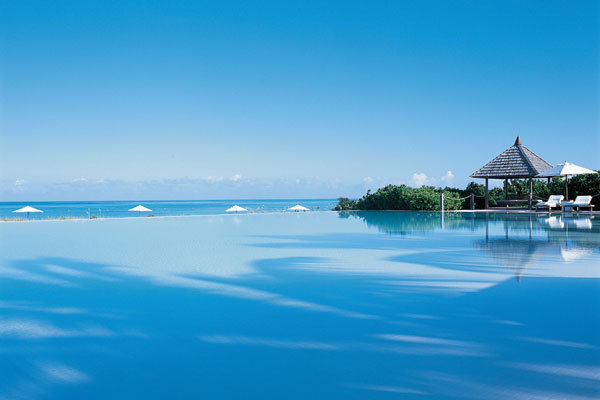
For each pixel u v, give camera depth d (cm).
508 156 2453
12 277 646
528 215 2094
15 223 2027
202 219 2267
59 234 1401
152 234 1375
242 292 528
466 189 2773
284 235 1295
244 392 258
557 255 786
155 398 251
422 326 383
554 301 463
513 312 423
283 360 307
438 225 1570
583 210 2256
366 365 296
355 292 520
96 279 624
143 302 483
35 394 257
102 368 296
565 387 259
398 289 533
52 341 353
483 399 246
